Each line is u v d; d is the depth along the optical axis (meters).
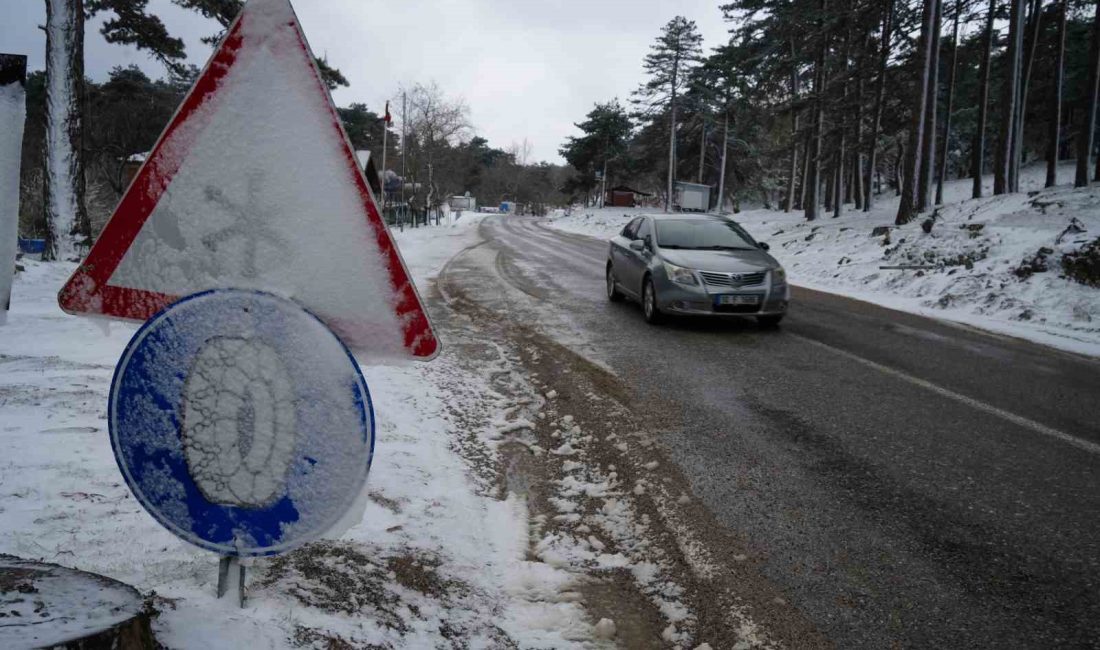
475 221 62.09
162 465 1.59
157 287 1.64
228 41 1.60
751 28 40.94
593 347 7.95
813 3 32.22
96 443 3.58
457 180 72.94
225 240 1.63
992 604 2.87
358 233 1.63
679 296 9.11
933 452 4.70
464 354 7.47
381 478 3.72
